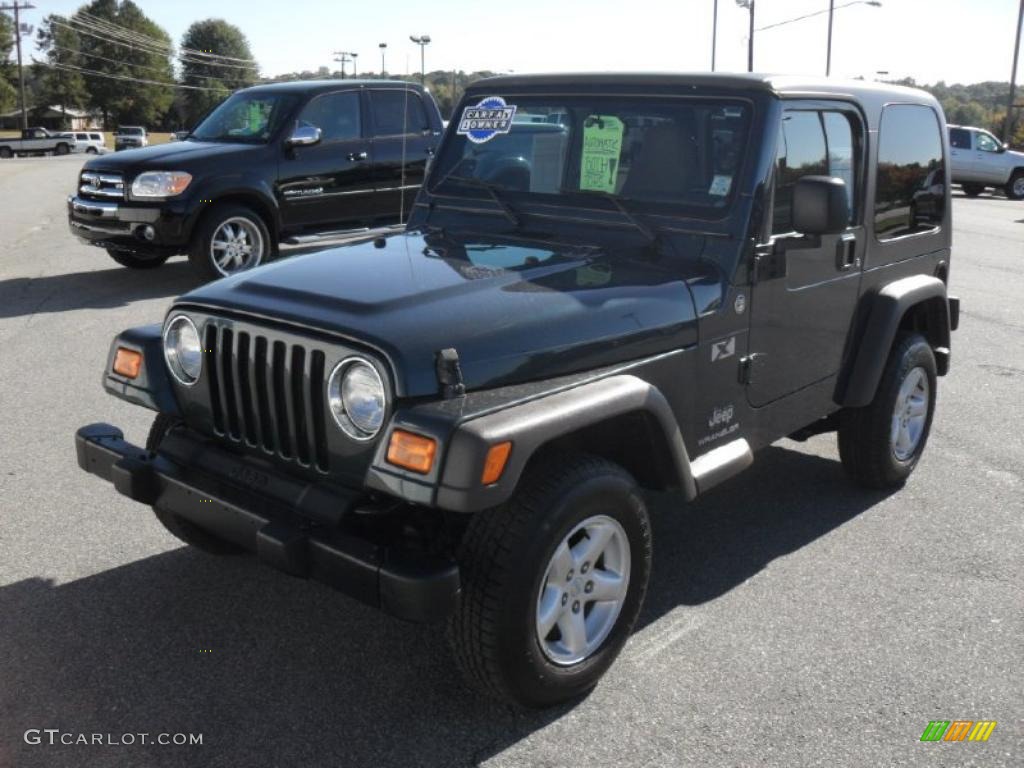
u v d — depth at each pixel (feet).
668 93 12.26
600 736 9.90
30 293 31.96
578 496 9.53
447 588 8.73
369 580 8.89
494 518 9.29
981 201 88.79
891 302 14.61
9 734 9.78
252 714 10.18
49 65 366.22
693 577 13.42
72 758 9.43
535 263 11.31
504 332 9.48
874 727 10.14
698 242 11.81
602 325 10.19
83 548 13.80
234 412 10.47
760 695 10.64
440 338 9.14
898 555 14.15
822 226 11.38
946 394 22.59
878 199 14.51
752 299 12.00
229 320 10.21
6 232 49.42
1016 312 32.45
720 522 15.29
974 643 11.80
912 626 12.17
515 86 13.57
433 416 8.62
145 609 12.19
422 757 9.54
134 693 10.50
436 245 12.25
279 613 12.18
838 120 13.35
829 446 18.84
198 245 31.53
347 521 9.68
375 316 9.37
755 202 11.66
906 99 15.20
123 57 388.16
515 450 8.68
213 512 10.22
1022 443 19.16
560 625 10.09
